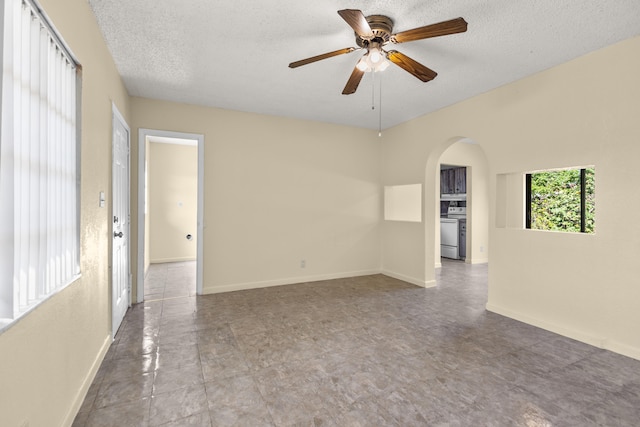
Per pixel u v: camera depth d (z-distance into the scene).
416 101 3.63
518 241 3.01
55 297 1.39
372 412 1.65
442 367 2.11
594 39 2.29
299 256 4.43
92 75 1.94
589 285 2.49
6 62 1.03
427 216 4.22
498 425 1.55
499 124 3.18
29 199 1.18
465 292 3.96
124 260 3.09
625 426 1.54
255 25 2.15
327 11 1.99
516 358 2.24
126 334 2.63
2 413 0.98
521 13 1.99
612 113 2.34
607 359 2.22
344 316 3.08
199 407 1.68
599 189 2.42
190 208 6.31
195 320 2.96
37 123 1.23
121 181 2.95
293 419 1.59
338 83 3.14
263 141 4.17
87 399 1.74
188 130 3.75
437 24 1.75
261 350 2.35
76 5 1.64
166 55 2.56
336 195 4.69
